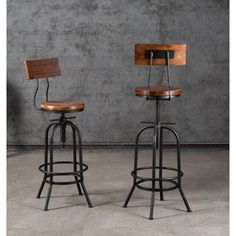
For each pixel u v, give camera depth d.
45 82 6.48
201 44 6.45
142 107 6.52
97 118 6.55
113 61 6.45
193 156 6.21
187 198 4.52
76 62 6.45
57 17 6.38
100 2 6.36
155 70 6.45
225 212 4.13
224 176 5.30
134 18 6.39
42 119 6.54
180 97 6.52
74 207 4.27
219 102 6.54
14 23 6.38
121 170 5.53
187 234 3.63
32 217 4.02
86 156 6.20
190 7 6.39
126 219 3.96
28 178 5.20
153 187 4.07
